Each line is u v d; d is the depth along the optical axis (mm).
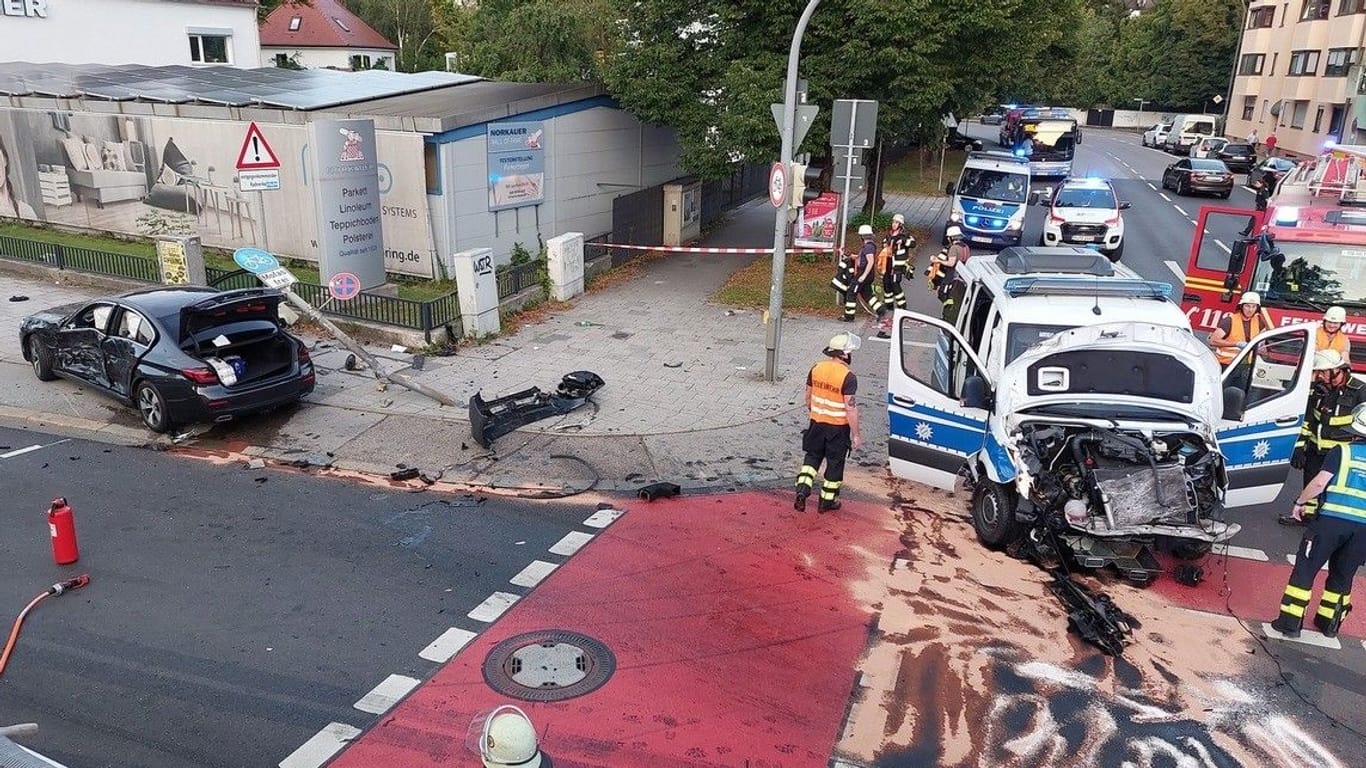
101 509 8477
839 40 17625
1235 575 7762
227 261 17672
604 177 19891
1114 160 46250
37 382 11828
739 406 11328
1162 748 5598
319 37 50375
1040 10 20062
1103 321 8016
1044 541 7645
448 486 9094
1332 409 8977
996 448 7754
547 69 29328
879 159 24203
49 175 20438
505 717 4191
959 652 6504
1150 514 7156
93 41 27828
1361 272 11594
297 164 16984
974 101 20859
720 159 18344
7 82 21312
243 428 10453
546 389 11680
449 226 15953
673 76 18531
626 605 7008
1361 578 7762
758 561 7730
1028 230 25047
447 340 13320
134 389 10289
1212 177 31781
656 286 17422
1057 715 5867
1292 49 48469
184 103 17984
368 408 11062
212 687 5953
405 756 5352
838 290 15430
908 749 5527
